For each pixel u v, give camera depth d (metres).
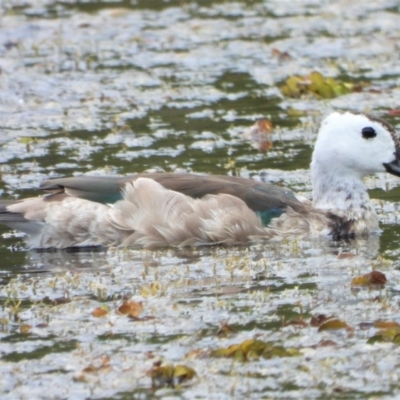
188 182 15.52
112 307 12.92
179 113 21.78
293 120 21.19
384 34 27.50
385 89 23.08
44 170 18.50
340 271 14.06
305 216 15.65
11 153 19.55
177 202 15.29
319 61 25.44
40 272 14.37
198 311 12.73
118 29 28.52
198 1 31.61
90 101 22.75
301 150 19.39
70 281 13.81
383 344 11.74
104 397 10.81
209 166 18.53
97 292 13.46
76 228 15.37
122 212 15.33
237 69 24.92
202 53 26.23
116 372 11.27
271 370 11.25
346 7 30.55
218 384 11.02
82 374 11.21
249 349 11.54
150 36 27.86
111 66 25.30
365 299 12.98
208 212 15.27
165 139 20.12
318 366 11.30
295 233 15.50
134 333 12.17
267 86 23.58
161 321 12.48
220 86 23.62
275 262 14.47
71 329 12.33
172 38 27.58
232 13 30.17
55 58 25.92
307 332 12.07
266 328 12.20
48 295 13.43
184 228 15.23
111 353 11.70
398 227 16.08
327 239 15.59
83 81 24.08
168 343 11.88
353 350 11.63
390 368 11.23
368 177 18.30
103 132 20.67
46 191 16.50
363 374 11.12
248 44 26.98
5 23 29.08
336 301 12.94
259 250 15.04
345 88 22.86
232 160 18.83
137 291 13.45
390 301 12.88
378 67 24.78
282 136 20.20
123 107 22.27
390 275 13.79
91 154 19.33
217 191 15.48
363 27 28.28
